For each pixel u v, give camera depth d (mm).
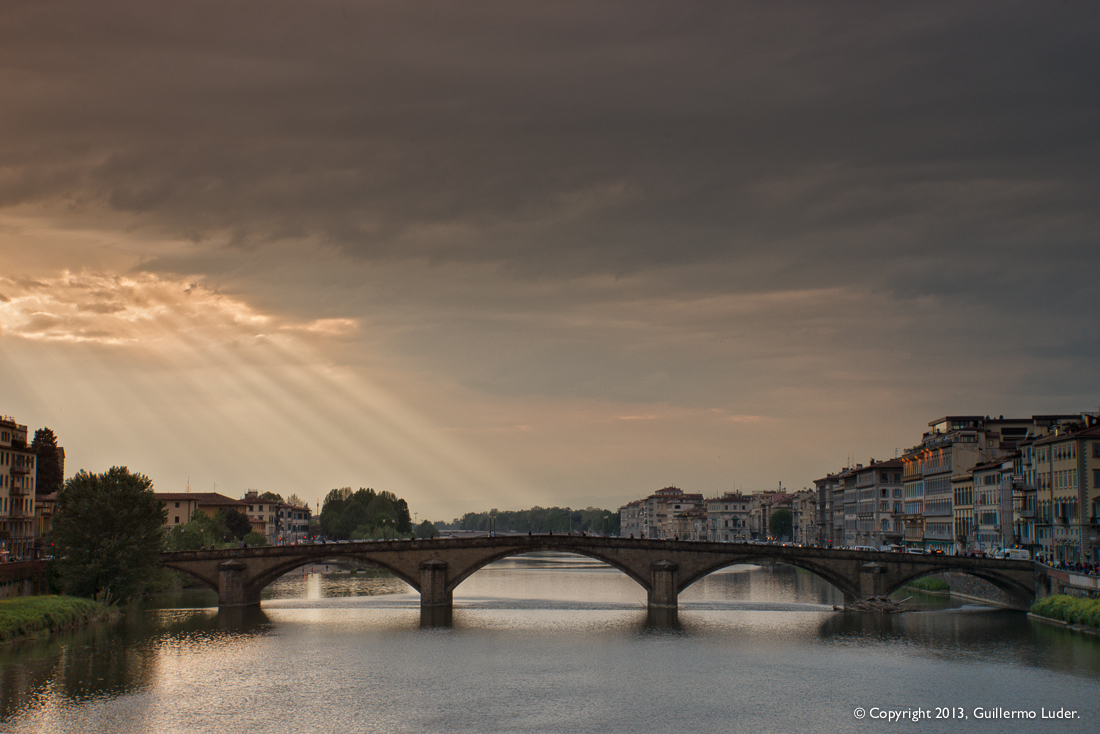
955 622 135500
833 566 152625
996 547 175375
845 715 84125
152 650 111375
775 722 82000
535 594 184125
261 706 86312
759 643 119375
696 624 136750
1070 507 146125
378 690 92625
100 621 132250
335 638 122125
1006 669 101500
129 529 139625
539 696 90625
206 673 99438
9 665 101188
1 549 150625
